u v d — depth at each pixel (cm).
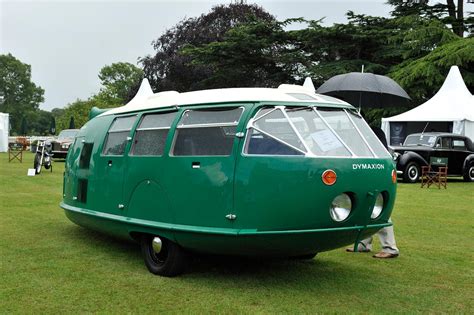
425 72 2850
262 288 539
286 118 525
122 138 652
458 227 927
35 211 1013
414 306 498
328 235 509
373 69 3259
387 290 546
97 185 677
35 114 10012
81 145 752
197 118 558
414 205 1214
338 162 508
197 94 593
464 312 486
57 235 789
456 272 625
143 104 654
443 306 501
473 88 3148
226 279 569
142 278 566
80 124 6675
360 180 517
